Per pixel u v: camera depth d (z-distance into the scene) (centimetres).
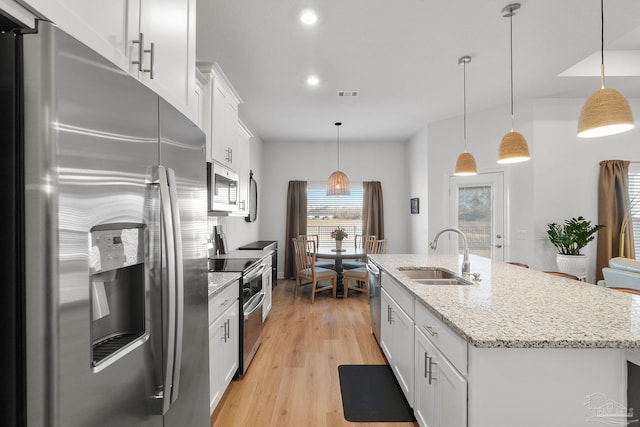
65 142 68
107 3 93
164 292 98
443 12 233
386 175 627
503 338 111
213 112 240
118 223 83
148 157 97
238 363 242
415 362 185
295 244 497
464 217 479
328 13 233
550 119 421
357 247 625
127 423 86
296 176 629
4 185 65
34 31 66
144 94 96
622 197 420
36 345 65
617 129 168
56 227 66
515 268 262
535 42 274
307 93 384
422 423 172
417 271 267
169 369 98
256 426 191
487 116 452
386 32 258
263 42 271
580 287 189
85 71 74
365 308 432
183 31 145
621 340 110
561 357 115
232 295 224
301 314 405
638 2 221
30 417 65
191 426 126
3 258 65
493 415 114
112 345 88
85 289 72
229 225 425
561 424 115
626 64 362
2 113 66
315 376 250
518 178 432
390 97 400
